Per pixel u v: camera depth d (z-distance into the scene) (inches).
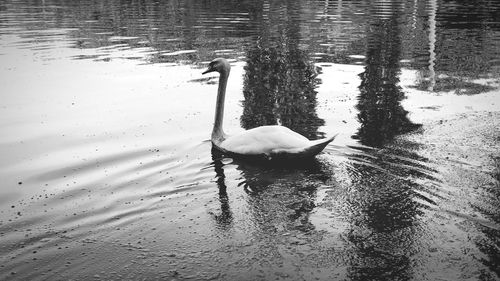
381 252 203.8
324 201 248.1
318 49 695.1
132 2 1456.7
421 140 335.6
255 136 303.9
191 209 242.4
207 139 343.6
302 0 1509.6
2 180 281.4
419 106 421.1
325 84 503.5
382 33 835.4
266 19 1042.1
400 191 256.2
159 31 872.3
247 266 196.2
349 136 346.0
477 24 934.4
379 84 502.3
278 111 413.4
